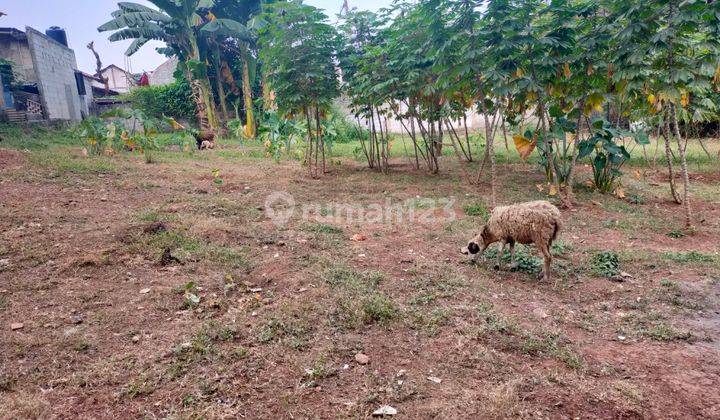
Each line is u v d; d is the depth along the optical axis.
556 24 7.54
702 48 7.18
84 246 5.21
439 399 2.86
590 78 7.66
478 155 16.47
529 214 4.84
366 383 3.00
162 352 3.25
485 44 7.79
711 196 9.06
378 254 5.66
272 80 11.41
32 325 3.54
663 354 3.44
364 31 12.44
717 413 2.75
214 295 4.27
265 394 2.87
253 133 24.41
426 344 3.54
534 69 7.90
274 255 5.41
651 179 11.10
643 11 6.68
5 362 3.06
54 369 3.02
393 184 10.50
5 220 5.88
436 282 4.76
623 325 3.93
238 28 21.50
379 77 11.28
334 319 3.87
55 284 4.29
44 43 18.83
